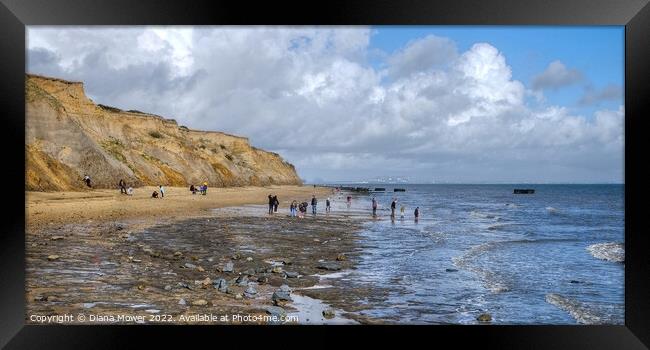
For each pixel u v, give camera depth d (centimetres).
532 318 1032
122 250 1692
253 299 1098
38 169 3678
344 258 1719
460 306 1116
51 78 6003
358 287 1273
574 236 2959
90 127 6241
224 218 3372
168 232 2353
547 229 3488
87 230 2206
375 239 2439
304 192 10656
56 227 2261
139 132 7725
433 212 5381
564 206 7356
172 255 1633
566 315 1057
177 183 7112
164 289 1148
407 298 1170
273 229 2736
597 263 1836
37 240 1819
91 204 3359
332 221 3525
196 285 1206
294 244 2102
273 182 13475
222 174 9412
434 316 1025
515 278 1480
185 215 3425
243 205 5053
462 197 11000
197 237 2208
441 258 1828
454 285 1334
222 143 12781
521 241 2588
